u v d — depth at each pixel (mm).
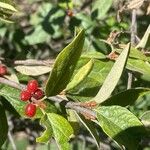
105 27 430
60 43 511
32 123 472
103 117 225
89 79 259
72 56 219
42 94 233
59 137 220
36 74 279
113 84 228
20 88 243
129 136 222
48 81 222
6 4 281
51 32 469
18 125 472
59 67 220
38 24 475
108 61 278
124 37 387
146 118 241
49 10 472
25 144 504
